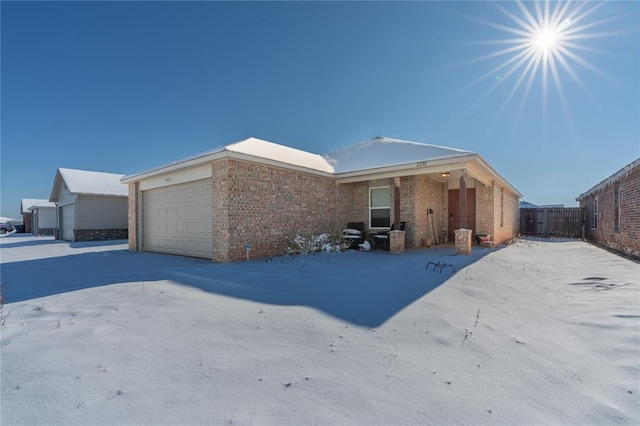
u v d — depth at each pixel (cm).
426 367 238
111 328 315
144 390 202
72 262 858
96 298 433
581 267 743
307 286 492
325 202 1088
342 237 1075
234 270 629
